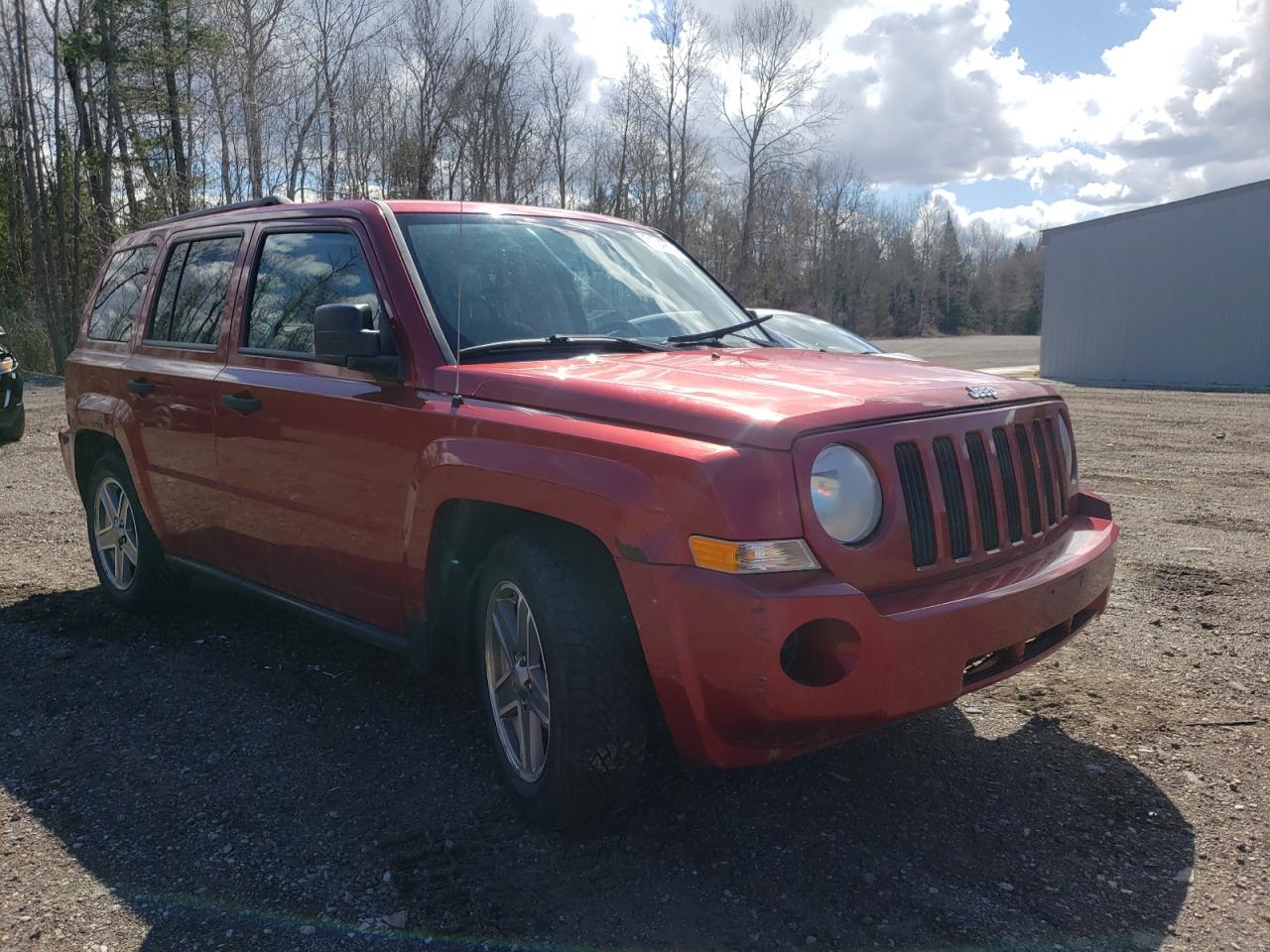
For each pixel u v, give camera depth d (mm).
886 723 2697
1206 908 2693
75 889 2766
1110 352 28078
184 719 3893
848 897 2736
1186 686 4242
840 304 92812
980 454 3053
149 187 29500
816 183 72438
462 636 3443
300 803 3240
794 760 3570
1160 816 3180
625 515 2688
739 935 2568
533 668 3049
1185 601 5449
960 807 3234
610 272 4156
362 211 3828
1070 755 3613
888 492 2752
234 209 4695
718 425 2684
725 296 4617
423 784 3371
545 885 2789
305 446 3750
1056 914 2664
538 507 2895
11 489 8641
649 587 2654
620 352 3627
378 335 3387
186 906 2682
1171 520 7684
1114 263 27750
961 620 2723
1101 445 12656
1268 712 3973
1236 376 25656
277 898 2717
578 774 2873
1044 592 2967
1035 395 3408
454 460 3119
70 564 6176
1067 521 3510
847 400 2848
